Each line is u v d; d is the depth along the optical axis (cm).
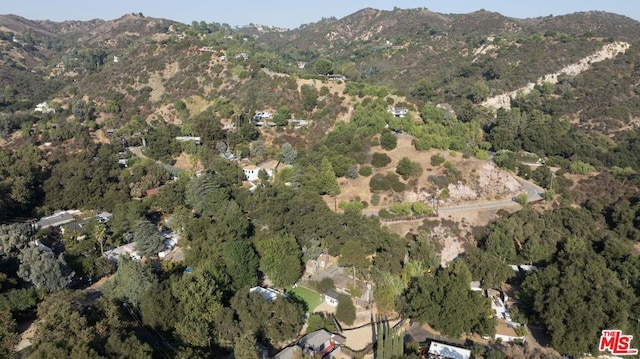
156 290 7000
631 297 7644
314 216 9650
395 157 13112
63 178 12475
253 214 10562
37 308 7119
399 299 7912
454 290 7575
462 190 12162
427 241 9538
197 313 6900
